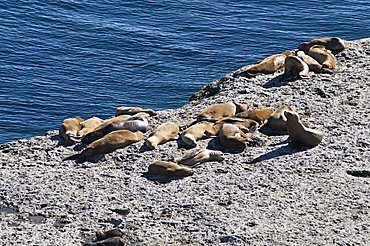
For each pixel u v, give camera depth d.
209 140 28.81
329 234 22.78
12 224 24.08
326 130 29.20
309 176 26.11
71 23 91.06
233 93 32.91
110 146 28.31
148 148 28.41
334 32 92.31
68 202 25.08
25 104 69.94
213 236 22.81
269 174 26.27
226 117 30.11
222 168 26.84
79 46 84.69
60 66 79.19
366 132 28.92
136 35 87.81
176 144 28.66
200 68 79.75
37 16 92.69
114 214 24.33
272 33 90.50
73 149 28.97
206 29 90.81
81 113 68.62
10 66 78.69
